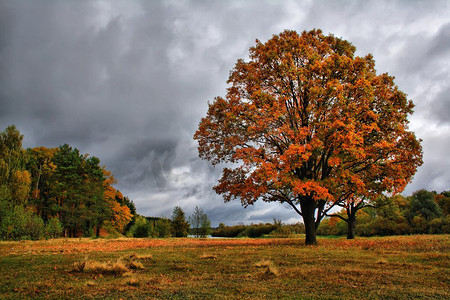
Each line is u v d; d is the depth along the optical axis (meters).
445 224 34.22
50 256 12.67
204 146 20.30
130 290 6.68
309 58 17.94
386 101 18.58
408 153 18.52
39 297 6.12
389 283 7.21
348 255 12.37
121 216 57.59
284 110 17.86
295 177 16.62
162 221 41.16
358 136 15.68
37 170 50.12
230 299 5.92
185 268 9.59
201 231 38.59
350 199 23.80
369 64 20.50
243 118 17.59
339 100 16.45
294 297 6.02
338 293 6.30
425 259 10.92
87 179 49.81
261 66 19.59
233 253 13.41
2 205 27.38
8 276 8.31
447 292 6.33
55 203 48.19
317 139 16.02
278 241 22.67
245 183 17.91
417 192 40.53
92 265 9.10
